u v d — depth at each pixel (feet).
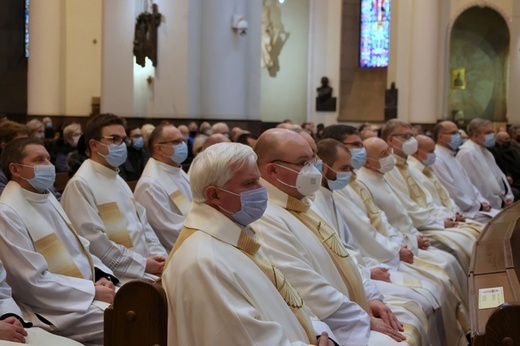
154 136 24.71
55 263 17.79
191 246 11.58
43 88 75.31
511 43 85.05
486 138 38.96
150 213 23.95
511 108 86.22
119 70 62.44
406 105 84.17
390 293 19.13
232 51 61.36
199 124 61.26
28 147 17.81
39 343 14.62
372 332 15.21
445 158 35.40
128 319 11.19
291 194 16.15
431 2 80.64
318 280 14.76
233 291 11.33
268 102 99.66
